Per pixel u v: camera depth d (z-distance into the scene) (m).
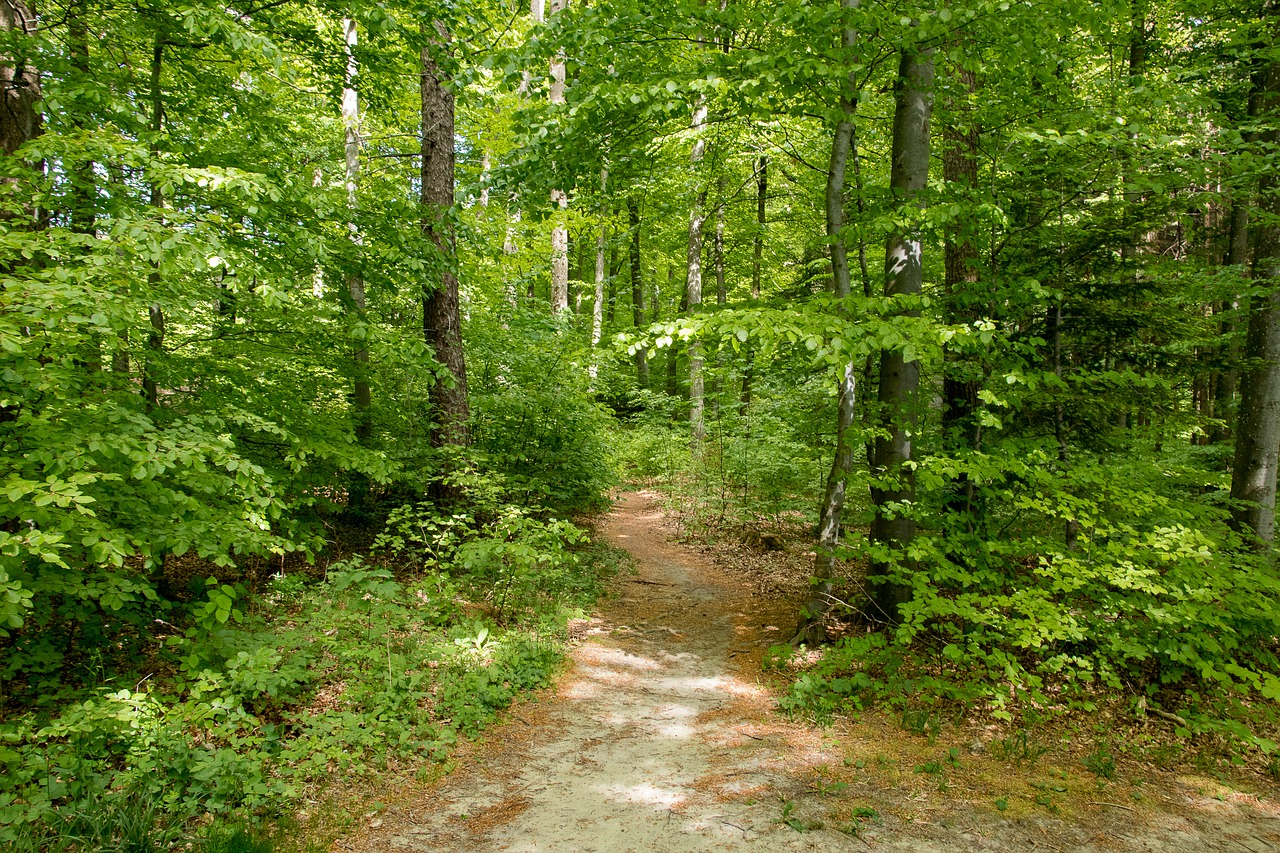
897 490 5.48
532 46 5.67
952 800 3.64
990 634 4.88
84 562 4.04
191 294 4.78
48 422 3.73
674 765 4.09
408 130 12.05
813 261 12.47
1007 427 6.92
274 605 5.70
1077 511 5.06
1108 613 5.00
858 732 4.55
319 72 7.58
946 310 6.50
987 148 6.36
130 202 5.14
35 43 4.58
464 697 4.66
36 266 4.53
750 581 9.05
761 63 5.05
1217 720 4.42
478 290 11.45
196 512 4.24
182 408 5.50
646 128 6.50
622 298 25.84
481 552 5.87
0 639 4.26
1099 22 4.95
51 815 2.87
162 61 6.47
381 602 5.29
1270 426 7.24
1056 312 6.89
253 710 4.20
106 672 4.38
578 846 3.19
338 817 3.34
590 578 8.50
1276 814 3.58
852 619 6.57
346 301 6.92
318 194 5.57
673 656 6.31
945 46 5.48
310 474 6.65
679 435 15.59
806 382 10.34
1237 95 7.57
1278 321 7.25
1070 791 3.76
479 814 3.48
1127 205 6.68
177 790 3.23
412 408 8.87
